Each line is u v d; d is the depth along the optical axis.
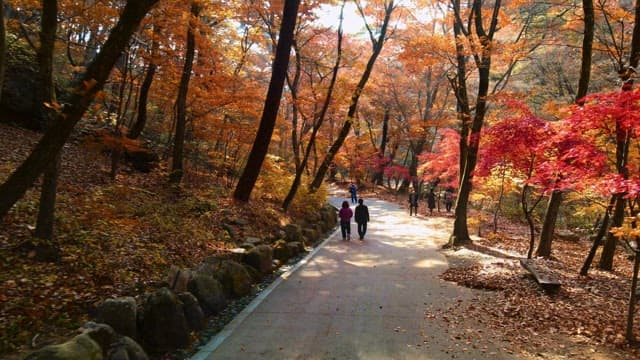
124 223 8.77
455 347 5.48
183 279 6.73
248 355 5.29
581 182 6.70
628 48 13.18
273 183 17.28
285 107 33.06
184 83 12.97
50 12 5.86
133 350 4.69
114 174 12.12
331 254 12.03
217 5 12.20
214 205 12.29
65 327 5.27
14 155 10.67
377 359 5.14
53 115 6.03
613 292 8.00
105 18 8.75
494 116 15.70
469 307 7.10
